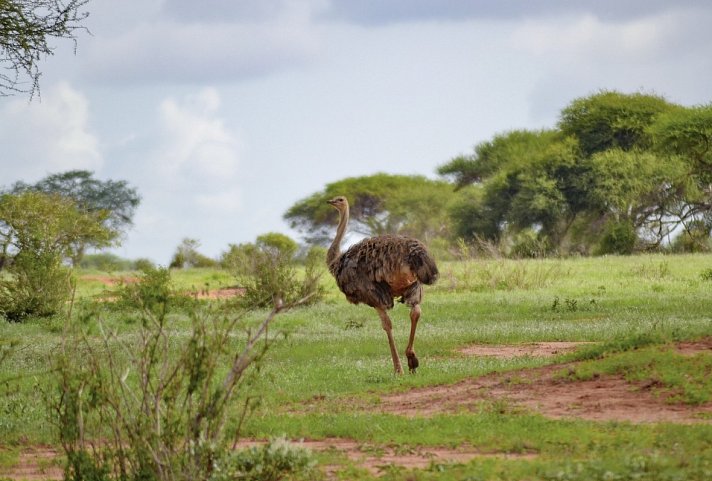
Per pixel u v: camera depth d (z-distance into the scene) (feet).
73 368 92.27
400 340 196.13
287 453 87.45
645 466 86.53
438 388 137.69
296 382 147.84
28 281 260.42
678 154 558.56
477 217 643.86
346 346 189.98
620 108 620.90
